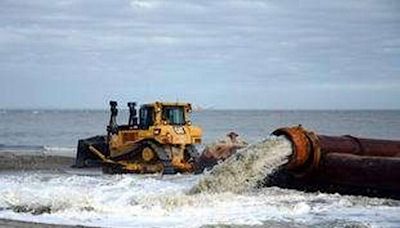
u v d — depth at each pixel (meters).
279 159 20.36
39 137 72.19
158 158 26.81
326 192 20.50
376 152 21.70
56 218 15.55
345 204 17.97
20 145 56.41
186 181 23.61
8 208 16.89
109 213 16.19
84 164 30.44
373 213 16.72
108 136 29.08
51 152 44.03
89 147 29.83
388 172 18.73
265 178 20.31
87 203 17.33
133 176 25.69
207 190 19.84
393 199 18.86
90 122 134.12
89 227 14.36
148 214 16.12
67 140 65.94
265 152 20.47
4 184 22.83
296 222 15.39
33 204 17.22
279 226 14.90
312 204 17.94
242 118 169.88
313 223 15.30
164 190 20.73
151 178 24.72
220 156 25.97
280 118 161.75
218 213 16.39
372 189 19.45
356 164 19.53
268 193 19.69
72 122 134.38
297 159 20.30
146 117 27.92
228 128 94.25
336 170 19.95
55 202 17.41
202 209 16.89
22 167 31.39
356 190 19.84
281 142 20.67
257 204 17.73
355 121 120.88
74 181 23.83
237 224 14.97
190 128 27.38
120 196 19.05
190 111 28.20
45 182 23.53
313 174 20.70
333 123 109.50
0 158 35.72
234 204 17.67
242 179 20.09
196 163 26.67
